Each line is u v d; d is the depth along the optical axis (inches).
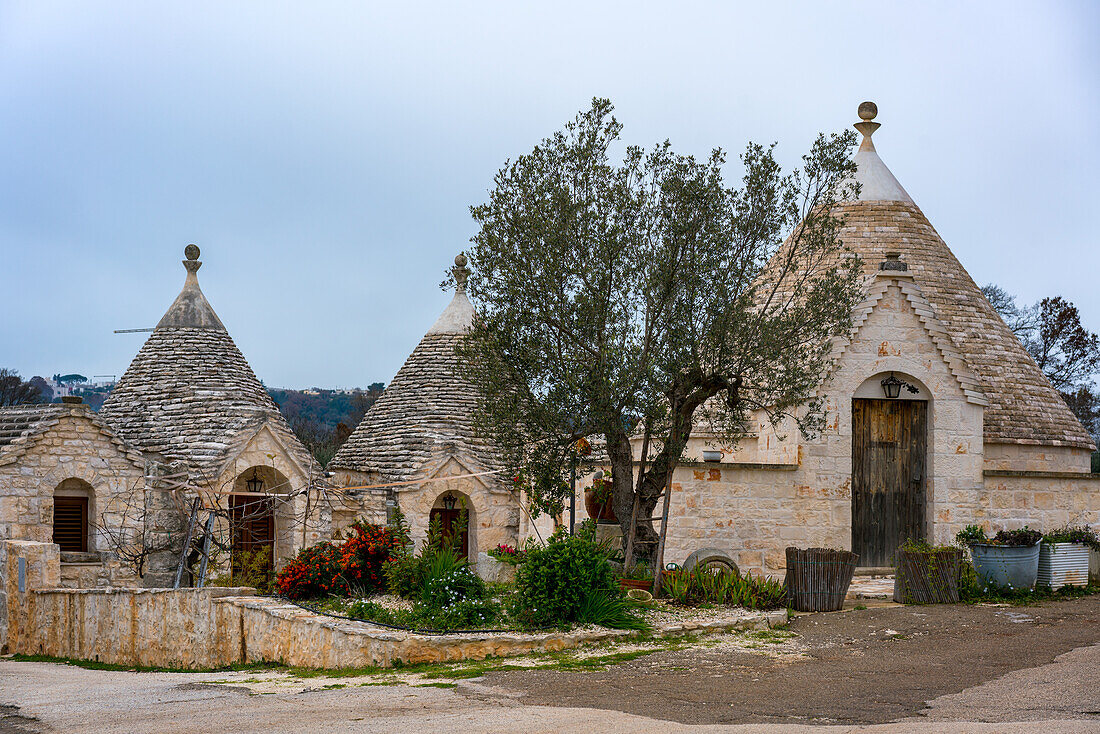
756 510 761.0
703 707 403.5
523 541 1137.4
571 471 692.1
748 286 683.4
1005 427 896.3
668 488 671.8
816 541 764.6
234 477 987.9
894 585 738.8
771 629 600.1
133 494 916.0
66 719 408.5
